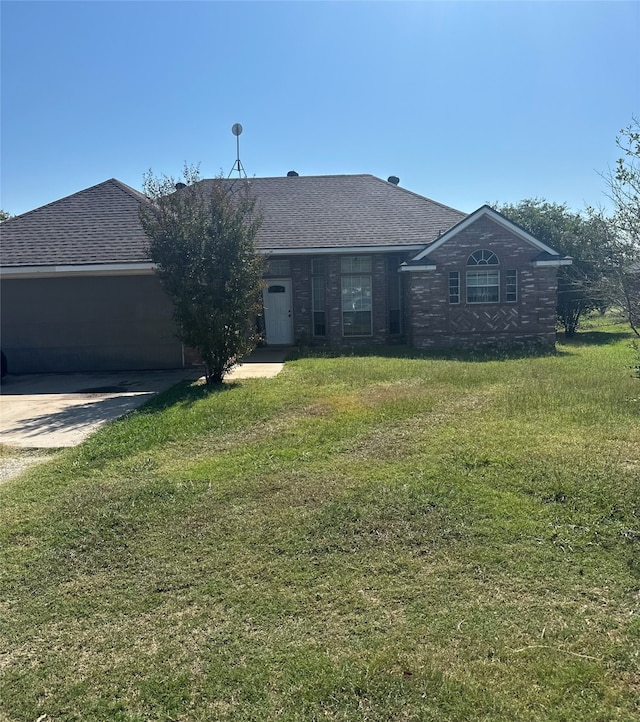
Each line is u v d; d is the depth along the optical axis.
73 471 6.10
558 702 2.65
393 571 3.88
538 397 8.50
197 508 4.98
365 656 3.03
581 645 3.05
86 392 11.16
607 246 6.15
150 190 10.57
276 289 17.59
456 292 15.96
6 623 3.45
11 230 15.25
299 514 4.76
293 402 8.68
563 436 6.49
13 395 11.14
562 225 20.80
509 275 15.94
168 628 3.35
